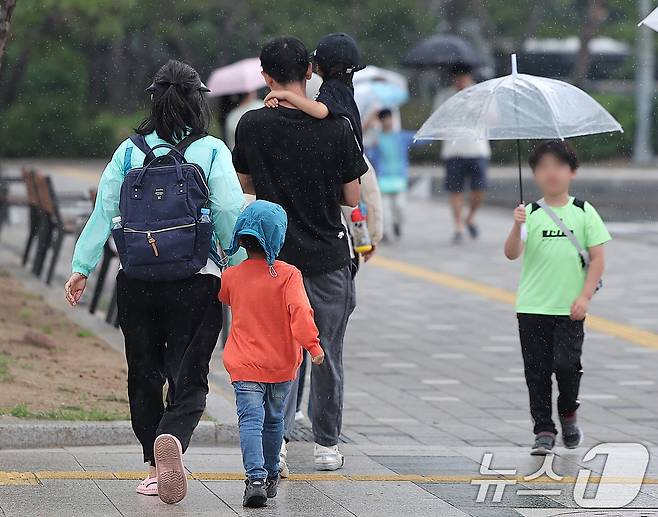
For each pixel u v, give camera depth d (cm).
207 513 1691
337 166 1888
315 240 1895
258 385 1750
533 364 2131
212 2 9681
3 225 5772
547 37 11262
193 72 1756
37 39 7719
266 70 1892
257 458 1727
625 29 11506
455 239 5522
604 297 4112
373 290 4266
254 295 1733
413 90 11244
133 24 9425
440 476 1970
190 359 1719
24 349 2777
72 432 2114
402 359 3141
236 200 1720
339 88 1952
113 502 1738
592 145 11125
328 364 1942
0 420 2112
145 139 1742
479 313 3847
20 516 1652
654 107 11256
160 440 1672
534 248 2116
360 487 1880
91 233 1747
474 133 2136
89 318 3397
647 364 3120
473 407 2619
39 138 10069
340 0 10594
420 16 10894
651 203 7456
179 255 1680
